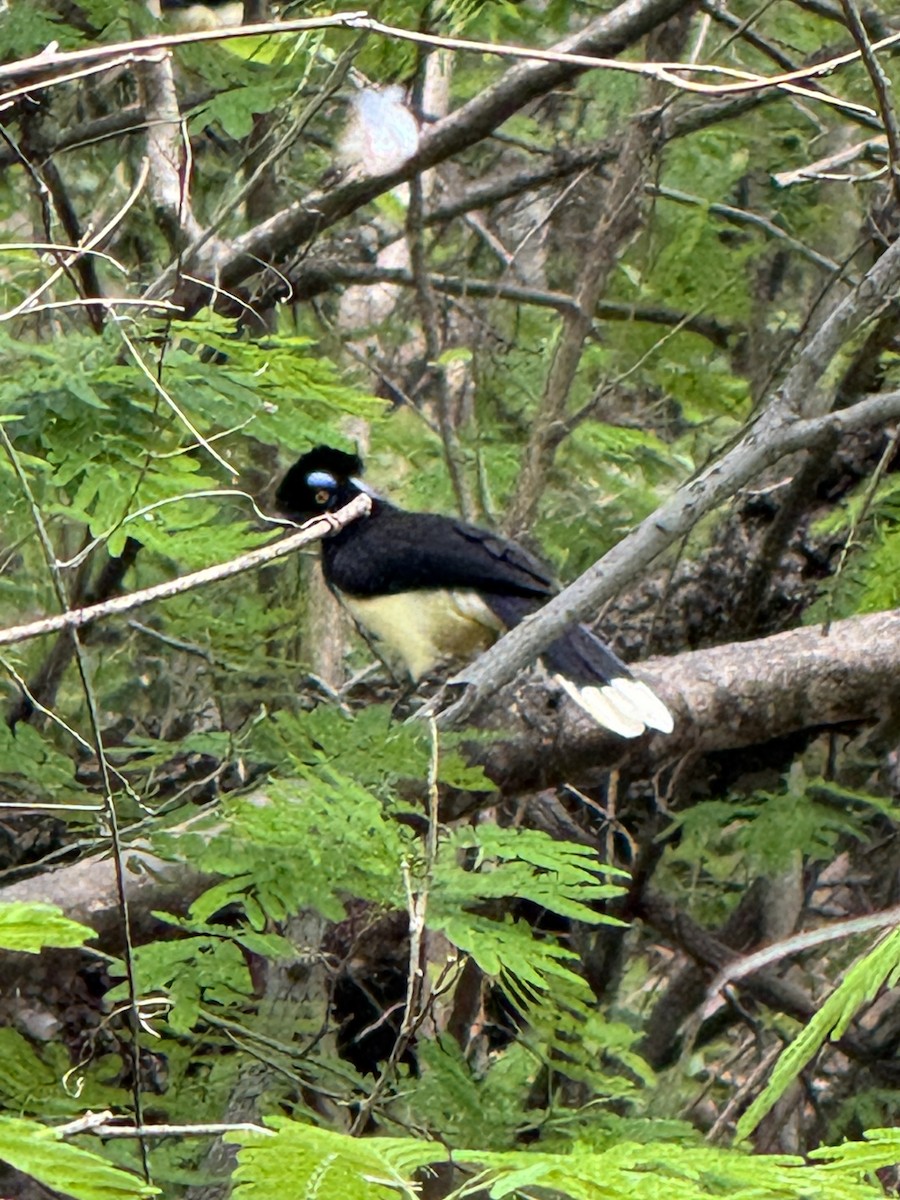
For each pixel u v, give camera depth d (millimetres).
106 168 15484
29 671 12492
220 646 11555
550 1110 8641
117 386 8555
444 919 7148
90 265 13195
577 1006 8648
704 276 14453
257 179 11352
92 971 10203
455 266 16672
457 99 16125
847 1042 12805
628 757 10695
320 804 7375
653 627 12234
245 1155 4188
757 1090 11445
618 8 12492
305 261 14016
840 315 9016
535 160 16703
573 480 15109
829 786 12312
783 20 15656
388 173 12617
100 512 8180
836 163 13102
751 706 10875
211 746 8703
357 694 13445
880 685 10828
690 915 13359
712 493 8891
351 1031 11125
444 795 10117
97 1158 4098
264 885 7453
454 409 16141
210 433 11422
